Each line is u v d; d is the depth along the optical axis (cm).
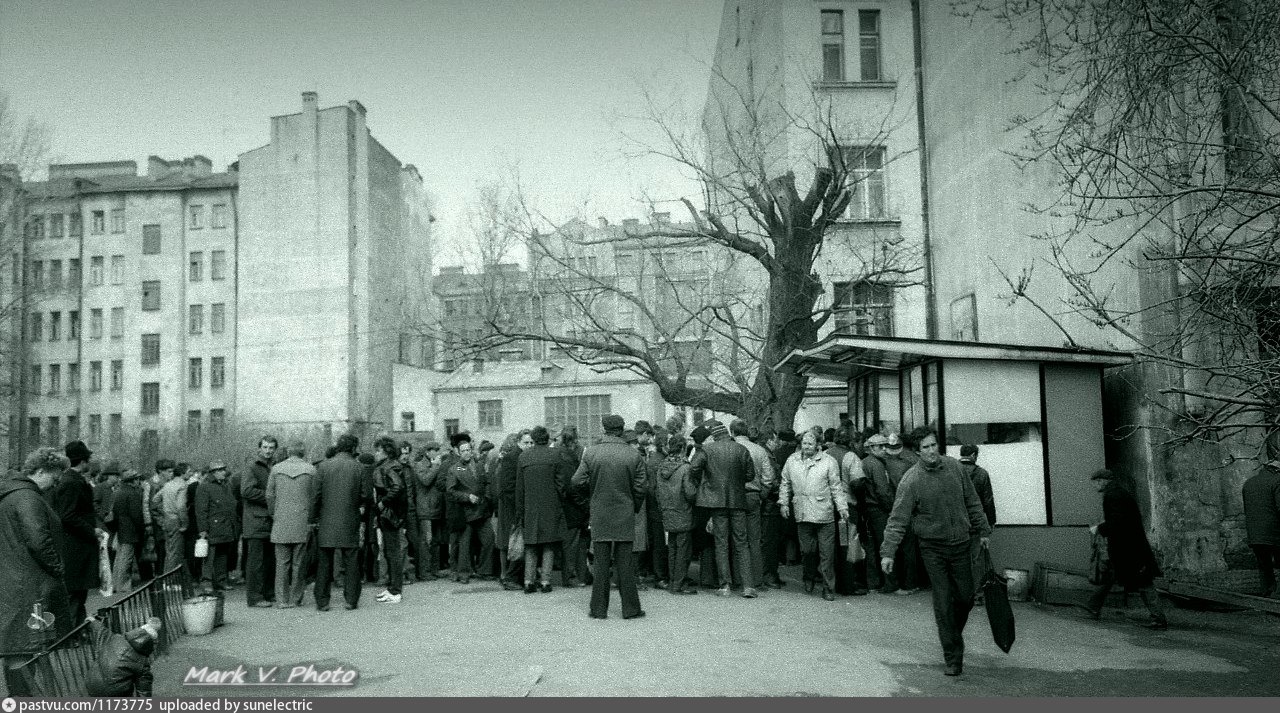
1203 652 764
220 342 6356
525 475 1098
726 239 1800
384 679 679
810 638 810
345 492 1007
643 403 5025
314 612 1001
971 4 1628
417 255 7006
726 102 3177
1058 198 1306
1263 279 780
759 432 1466
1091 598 931
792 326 1708
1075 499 1116
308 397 5844
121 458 5012
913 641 800
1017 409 1134
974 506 706
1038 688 647
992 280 1554
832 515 1034
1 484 639
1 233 3922
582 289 2041
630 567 919
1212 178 966
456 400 5228
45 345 6506
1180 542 1068
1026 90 1421
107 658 578
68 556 815
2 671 672
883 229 2255
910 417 1308
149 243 6488
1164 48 814
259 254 6053
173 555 1273
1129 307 1138
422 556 1315
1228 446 1091
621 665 708
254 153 6153
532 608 988
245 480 1064
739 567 1053
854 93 2362
